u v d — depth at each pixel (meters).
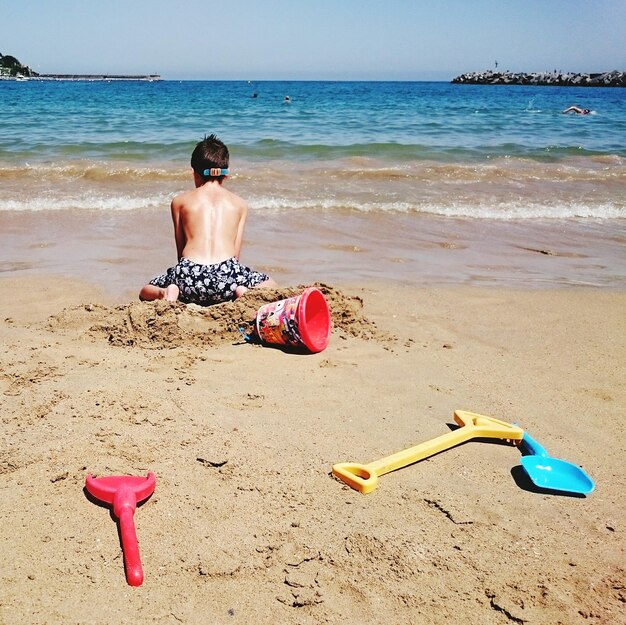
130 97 37.34
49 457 2.39
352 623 1.78
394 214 7.33
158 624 1.73
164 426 2.65
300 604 1.82
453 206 7.77
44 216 6.71
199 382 3.09
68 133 13.82
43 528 2.05
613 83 90.75
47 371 3.12
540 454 2.61
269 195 7.89
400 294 4.69
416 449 2.55
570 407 3.09
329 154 11.28
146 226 6.43
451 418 2.92
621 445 2.78
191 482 2.31
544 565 2.04
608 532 2.21
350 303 4.21
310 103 31.64
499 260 5.80
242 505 2.21
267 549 2.02
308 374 3.27
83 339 3.59
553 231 6.94
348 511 2.22
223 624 1.74
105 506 2.16
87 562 1.92
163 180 8.74
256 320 3.65
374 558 2.02
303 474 2.41
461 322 4.19
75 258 5.30
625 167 10.85
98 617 1.74
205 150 4.29
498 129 17.05
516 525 2.22
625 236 6.84
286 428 2.72
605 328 4.19
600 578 2.00
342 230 6.58
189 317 3.73
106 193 7.84
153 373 3.16
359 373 3.32
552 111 26.12
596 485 2.48
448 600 1.88
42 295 4.36
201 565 1.94
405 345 3.75
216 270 4.01
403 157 11.18
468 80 128.38
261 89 72.62
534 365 3.56
